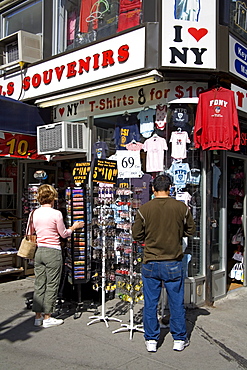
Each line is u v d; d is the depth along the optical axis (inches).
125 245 189.0
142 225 156.9
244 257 262.8
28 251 183.9
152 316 154.2
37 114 260.4
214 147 199.3
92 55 225.1
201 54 198.2
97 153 247.4
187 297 210.5
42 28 273.3
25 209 270.2
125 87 209.8
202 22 199.5
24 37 263.3
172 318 155.7
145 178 219.5
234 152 247.0
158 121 218.8
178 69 196.5
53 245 180.5
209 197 214.2
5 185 281.0
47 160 271.9
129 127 233.0
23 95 270.5
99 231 191.3
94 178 187.0
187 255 213.6
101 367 140.7
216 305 218.4
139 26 202.2
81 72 231.5
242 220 265.1
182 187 211.9
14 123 245.3
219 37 201.6
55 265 179.9
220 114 199.3
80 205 192.1
